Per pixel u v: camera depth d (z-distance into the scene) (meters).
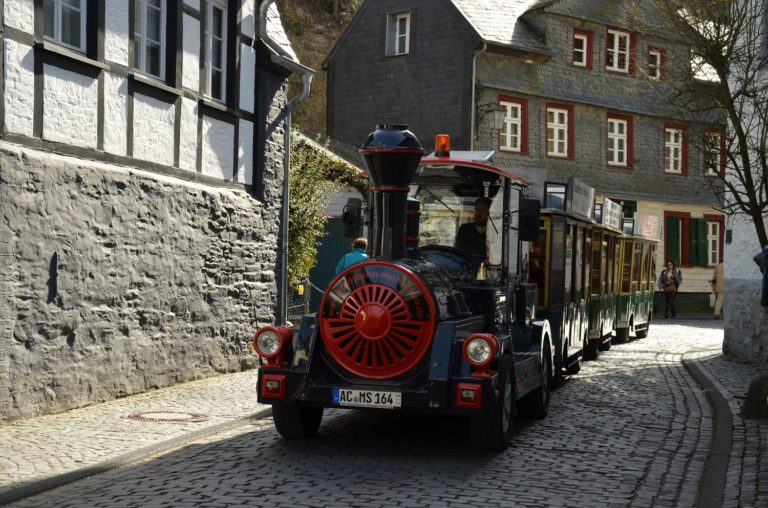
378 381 8.37
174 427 9.52
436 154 10.12
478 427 8.45
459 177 9.98
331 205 27.34
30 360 9.77
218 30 14.09
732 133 15.32
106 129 11.13
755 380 10.80
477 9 33.38
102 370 10.98
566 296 13.98
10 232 9.41
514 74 33.44
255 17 14.94
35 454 8.08
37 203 9.80
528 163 33.94
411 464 8.05
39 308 9.88
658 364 16.97
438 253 9.89
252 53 14.82
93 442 8.66
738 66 14.95
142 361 11.80
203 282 13.22
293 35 43.72
